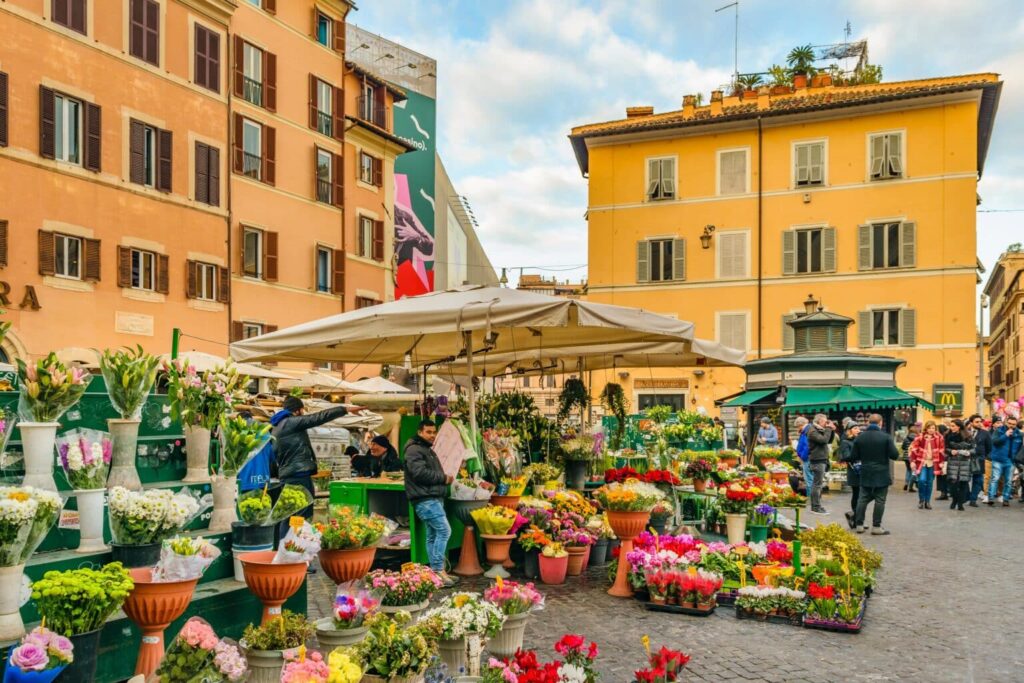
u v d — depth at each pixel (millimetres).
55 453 5359
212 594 5430
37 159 20266
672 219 36938
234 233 26672
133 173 23000
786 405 22109
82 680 3887
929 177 33656
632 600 8211
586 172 41375
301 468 8773
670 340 11750
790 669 6121
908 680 5918
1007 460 17250
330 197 31359
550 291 59312
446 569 9156
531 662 4816
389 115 35469
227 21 26344
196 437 6180
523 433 11328
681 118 36688
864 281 34312
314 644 5688
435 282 44625
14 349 19406
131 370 5402
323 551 6473
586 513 10094
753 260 35781
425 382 13047
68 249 21234
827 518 15000
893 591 8867
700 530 12312
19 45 19969
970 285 33094
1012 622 7578
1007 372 70438
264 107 28094
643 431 18766
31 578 4527
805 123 35250
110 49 22391
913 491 20625
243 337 26906
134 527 4703
